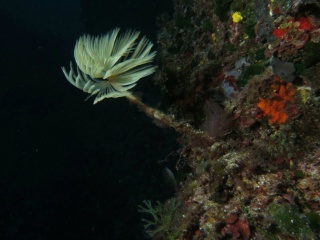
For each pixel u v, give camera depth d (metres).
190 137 0.38
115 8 1.46
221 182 0.29
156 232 0.43
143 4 1.38
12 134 1.65
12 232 1.36
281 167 0.27
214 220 0.29
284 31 0.28
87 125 1.52
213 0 0.44
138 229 1.08
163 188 1.06
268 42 0.31
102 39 0.29
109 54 0.28
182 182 0.46
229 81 0.38
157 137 1.12
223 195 0.29
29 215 1.41
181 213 0.36
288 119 0.28
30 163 1.58
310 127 0.26
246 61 0.36
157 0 1.34
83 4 1.56
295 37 0.26
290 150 0.27
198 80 0.42
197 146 0.38
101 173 1.29
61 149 1.58
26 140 1.64
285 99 0.28
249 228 0.25
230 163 0.30
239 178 0.29
